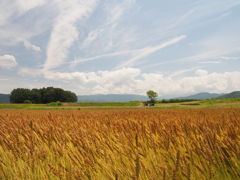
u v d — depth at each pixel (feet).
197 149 6.64
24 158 6.97
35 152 7.05
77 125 13.24
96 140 8.02
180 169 5.56
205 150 5.92
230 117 12.87
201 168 5.86
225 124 10.43
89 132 9.59
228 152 6.50
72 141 8.04
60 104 289.74
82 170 6.16
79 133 8.70
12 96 469.98
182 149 7.74
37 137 8.86
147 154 7.45
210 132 7.16
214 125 9.12
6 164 6.91
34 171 6.39
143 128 9.53
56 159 7.23
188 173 5.05
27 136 8.67
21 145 7.54
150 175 5.86
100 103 303.27
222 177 5.79
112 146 8.15
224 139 7.30
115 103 306.14
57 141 8.23
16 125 11.03
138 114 29.35
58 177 6.31
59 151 7.39
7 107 250.57
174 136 8.53
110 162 6.73
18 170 6.58
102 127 11.88
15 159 7.07
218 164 5.93
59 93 512.63
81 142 7.57
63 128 11.66
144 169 5.92
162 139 8.20
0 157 7.13
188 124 9.89
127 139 8.24
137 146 7.71
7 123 11.78
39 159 7.06
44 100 512.63
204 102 240.32
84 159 6.33
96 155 7.13
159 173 5.83
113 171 6.12
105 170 6.43
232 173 5.77
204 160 6.08
